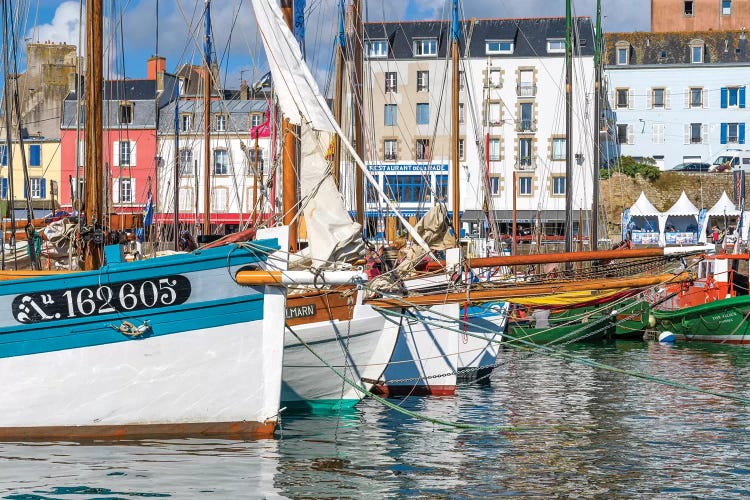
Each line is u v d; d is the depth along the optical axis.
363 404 20.47
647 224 69.25
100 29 16.83
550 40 77.56
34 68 77.62
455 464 14.90
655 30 93.50
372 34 77.88
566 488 13.59
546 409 20.81
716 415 20.12
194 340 14.93
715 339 39.28
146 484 12.87
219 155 71.38
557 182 76.94
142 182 71.62
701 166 80.12
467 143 76.62
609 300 21.00
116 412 15.01
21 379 14.88
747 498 13.20
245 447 14.91
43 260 20.20
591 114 74.62
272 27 17.08
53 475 13.20
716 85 85.69
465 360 25.19
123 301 14.83
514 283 20.47
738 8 92.69
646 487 13.73
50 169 74.12
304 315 18.23
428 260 22.80
